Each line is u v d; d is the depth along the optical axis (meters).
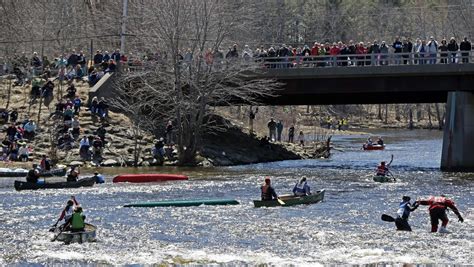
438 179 96.94
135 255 53.94
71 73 128.25
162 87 115.62
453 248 55.53
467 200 78.19
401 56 116.19
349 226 64.06
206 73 112.88
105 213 70.75
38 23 167.12
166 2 114.31
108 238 59.72
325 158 134.12
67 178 88.19
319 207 74.06
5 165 101.06
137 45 139.62
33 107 119.31
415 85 110.56
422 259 52.25
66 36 164.38
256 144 130.12
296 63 114.12
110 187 88.12
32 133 111.31
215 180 94.75
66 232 58.44
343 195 82.25
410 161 127.00
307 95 119.00
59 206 74.44
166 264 51.41
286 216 69.06
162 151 111.94
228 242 57.97
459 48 118.00
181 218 68.19
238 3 137.00
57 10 171.75
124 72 121.06
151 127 117.94
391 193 83.56
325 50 122.75
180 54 116.69
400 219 62.22
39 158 106.56
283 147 134.62
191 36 115.75
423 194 82.44
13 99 121.88
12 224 65.38
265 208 73.69
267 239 58.88
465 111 109.94
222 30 116.81
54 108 119.19
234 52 117.38
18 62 137.12
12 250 55.72
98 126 115.06
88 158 108.62
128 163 109.31
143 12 136.75
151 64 115.62
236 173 103.12
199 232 61.81
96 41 173.12
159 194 82.56
